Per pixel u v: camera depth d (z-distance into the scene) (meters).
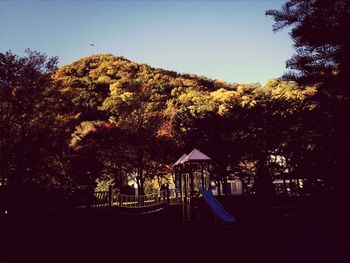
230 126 24.17
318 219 10.59
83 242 10.52
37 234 10.83
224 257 7.77
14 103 15.55
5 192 14.55
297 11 13.03
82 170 20.44
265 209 16.02
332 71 12.31
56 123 16.70
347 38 11.34
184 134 26.05
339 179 9.96
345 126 10.72
